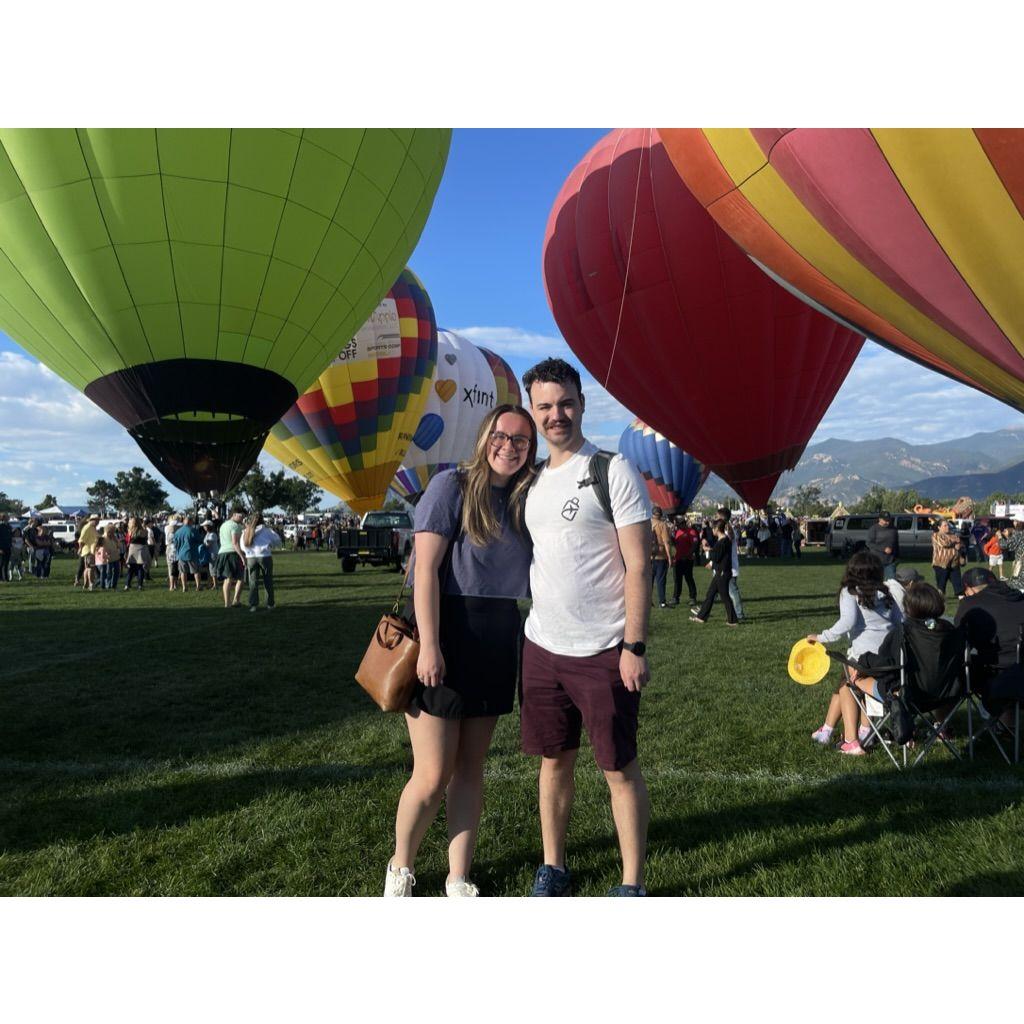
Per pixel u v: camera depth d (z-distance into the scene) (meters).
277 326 12.18
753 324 12.22
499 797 3.48
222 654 7.39
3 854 2.93
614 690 2.41
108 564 15.50
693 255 11.88
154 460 13.80
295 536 43.62
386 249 12.87
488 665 2.46
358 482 22.83
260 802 3.42
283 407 13.48
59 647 7.82
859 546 27.52
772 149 6.41
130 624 9.61
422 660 2.36
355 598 12.87
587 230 12.93
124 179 10.41
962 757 3.97
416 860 2.88
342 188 11.57
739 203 7.22
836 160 5.94
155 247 10.95
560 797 2.63
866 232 6.07
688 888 2.65
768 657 7.13
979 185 5.31
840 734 4.51
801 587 14.83
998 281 5.58
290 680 6.18
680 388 13.30
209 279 11.35
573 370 2.50
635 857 2.50
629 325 12.95
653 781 3.69
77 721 4.90
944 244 5.68
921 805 3.30
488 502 2.47
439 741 2.44
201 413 12.59
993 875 2.67
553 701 2.53
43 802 3.45
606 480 2.38
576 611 2.43
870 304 6.74
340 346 13.78
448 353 28.97
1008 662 3.86
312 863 2.84
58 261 11.09
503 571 2.49
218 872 2.79
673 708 5.18
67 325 11.89
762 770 3.85
